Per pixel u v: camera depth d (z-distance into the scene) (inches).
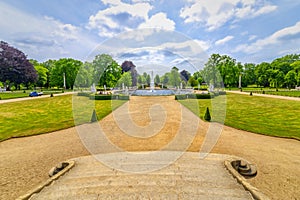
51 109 594.6
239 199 110.2
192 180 144.9
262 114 484.7
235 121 402.6
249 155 221.5
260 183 157.9
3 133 326.6
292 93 1179.9
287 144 262.2
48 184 140.3
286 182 159.2
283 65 2116.1
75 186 134.9
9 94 1291.8
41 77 2228.1
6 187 154.8
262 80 2030.0
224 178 149.7
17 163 204.8
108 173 163.5
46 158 218.1
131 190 126.3
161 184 136.9
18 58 1798.7
